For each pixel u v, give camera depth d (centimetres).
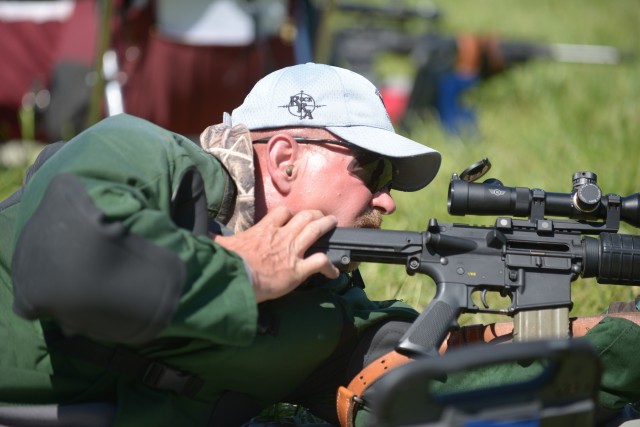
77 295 775
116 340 805
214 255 842
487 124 2930
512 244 973
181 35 2206
